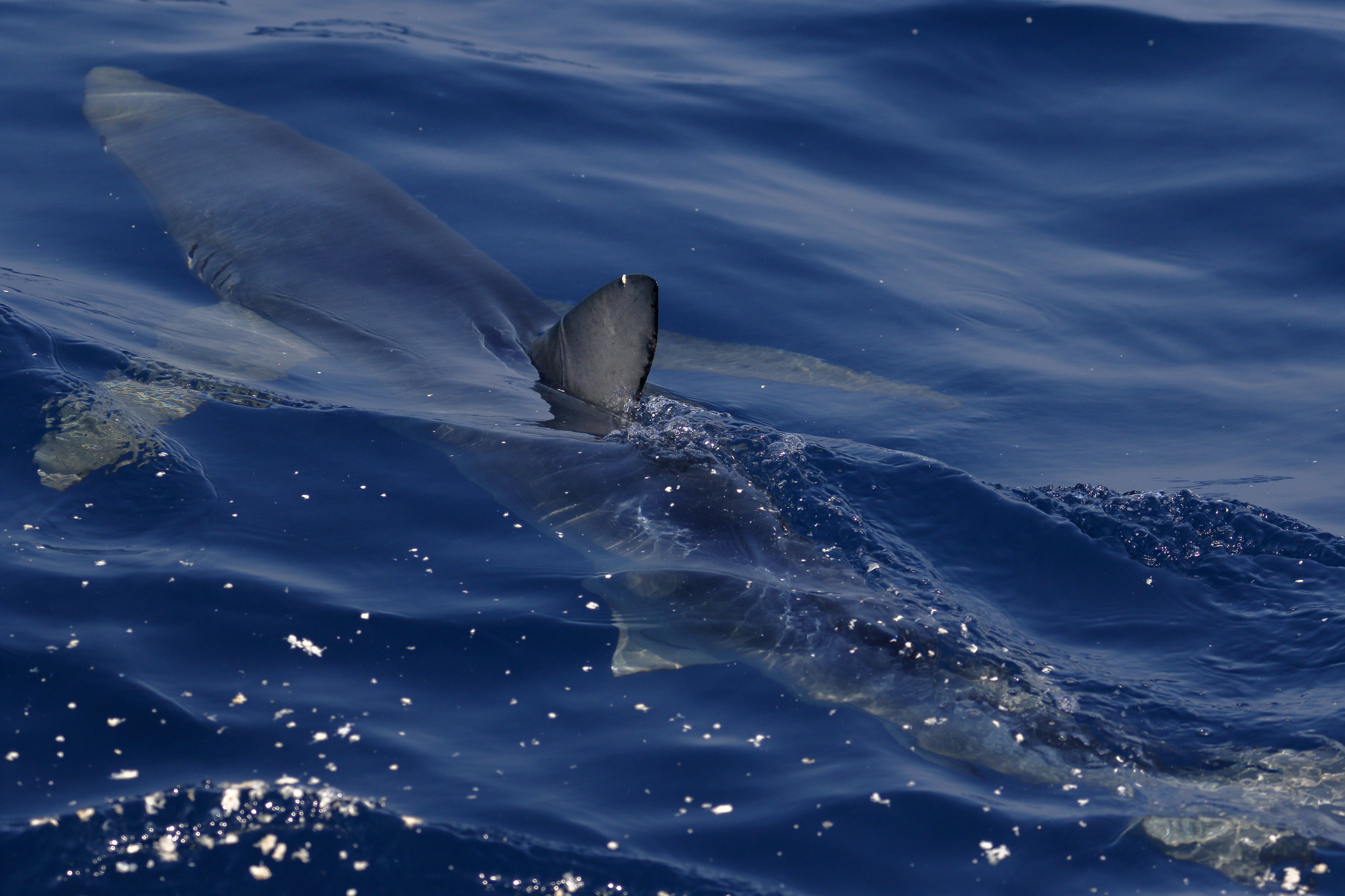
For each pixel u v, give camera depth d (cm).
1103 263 1393
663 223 1380
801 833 608
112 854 563
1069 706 704
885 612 768
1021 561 865
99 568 755
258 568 773
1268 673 754
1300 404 1150
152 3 1788
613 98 1625
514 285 1176
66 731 631
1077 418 1115
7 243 1209
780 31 1847
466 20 1845
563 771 637
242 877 559
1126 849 608
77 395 927
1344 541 876
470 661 714
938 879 590
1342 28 1831
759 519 845
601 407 967
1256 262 1389
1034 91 1712
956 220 1465
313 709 664
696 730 673
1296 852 610
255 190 1305
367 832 586
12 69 1554
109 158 1388
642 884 574
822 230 1403
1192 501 923
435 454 912
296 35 1708
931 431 1067
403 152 1464
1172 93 1700
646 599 773
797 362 1168
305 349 1075
